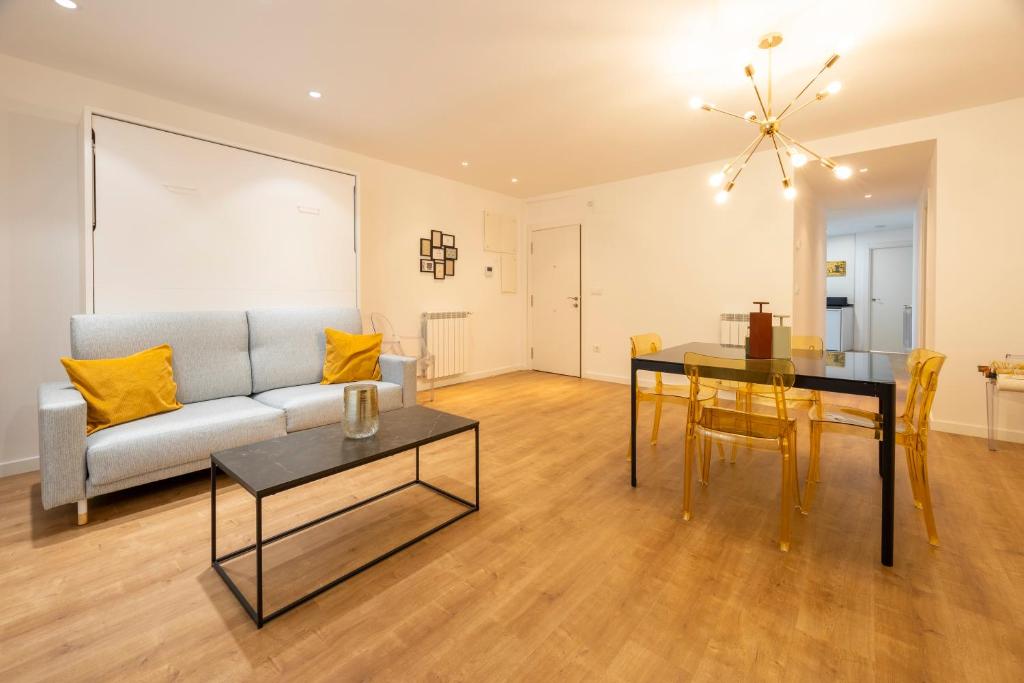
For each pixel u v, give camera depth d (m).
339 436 2.00
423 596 1.57
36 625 1.42
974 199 3.27
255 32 2.38
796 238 4.39
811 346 3.00
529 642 1.36
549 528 2.03
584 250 5.74
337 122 3.56
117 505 2.27
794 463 2.33
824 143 3.88
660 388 3.16
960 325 3.34
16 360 2.70
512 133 3.80
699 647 1.33
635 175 5.12
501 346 6.12
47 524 2.07
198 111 3.32
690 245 4.83
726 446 3.15
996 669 1.24
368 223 4.48
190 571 1.72
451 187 5.33
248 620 1.45
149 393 2.46
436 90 3.02
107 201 2.74
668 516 2.14
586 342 5.80
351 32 2.38
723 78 2.86
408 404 3.40
